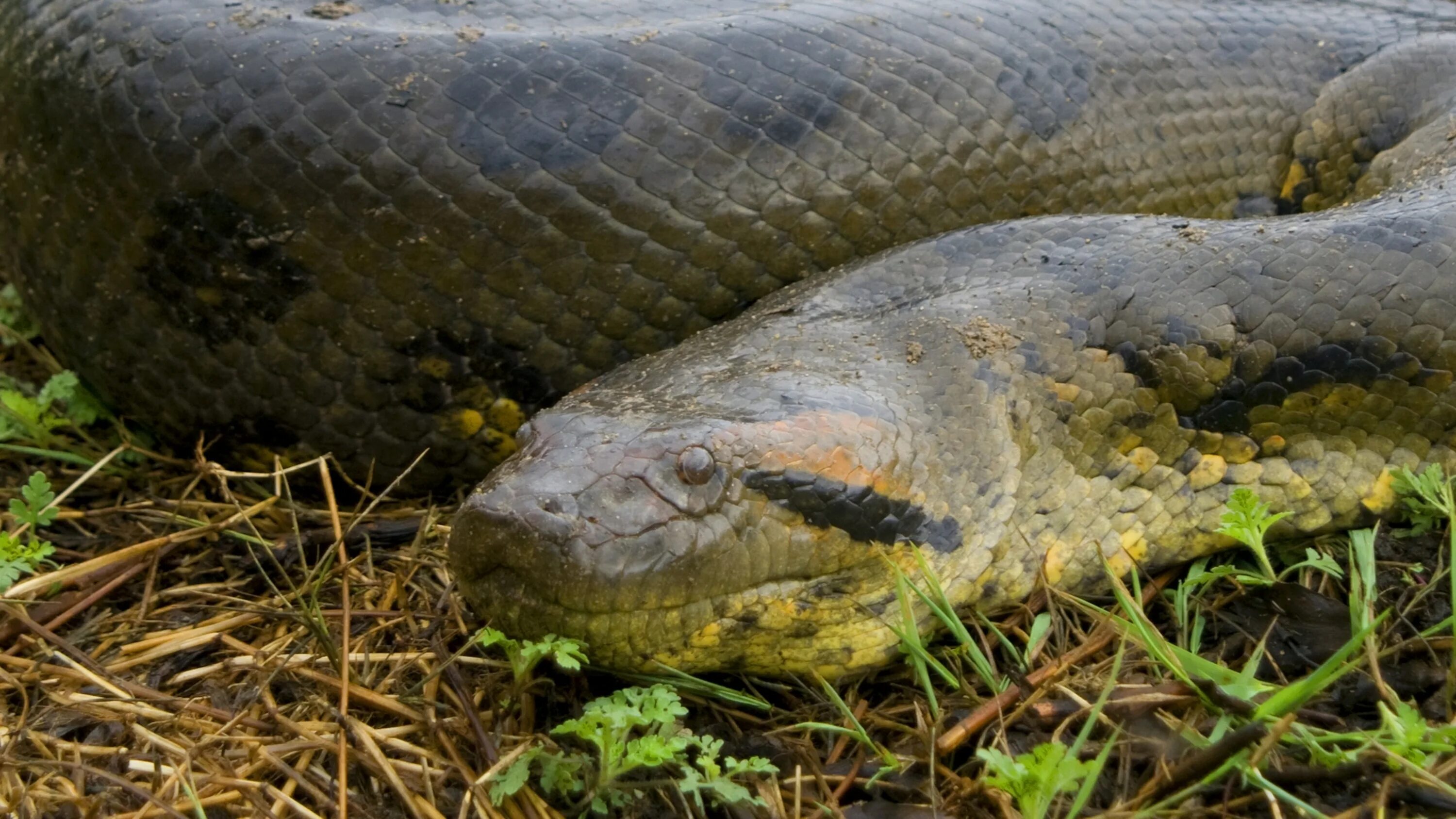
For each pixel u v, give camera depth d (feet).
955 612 3.31
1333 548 3.44
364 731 3.18
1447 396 3.43
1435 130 3.80
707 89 3.56
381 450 3.60
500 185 3.50
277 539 3.54
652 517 3.13
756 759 3.10
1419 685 3.21
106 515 3.59
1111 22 3.85
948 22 3.73
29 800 3.12
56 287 3.64
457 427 3.59
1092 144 3.78
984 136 3.69
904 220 3.65
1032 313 3.43
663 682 3.19
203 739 3.19
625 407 3.25
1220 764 3.08
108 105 3.53
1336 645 3.27
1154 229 3.53
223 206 3.51
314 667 3.29
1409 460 3.45
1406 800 3.07
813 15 3.66
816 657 3.23
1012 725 3.19
